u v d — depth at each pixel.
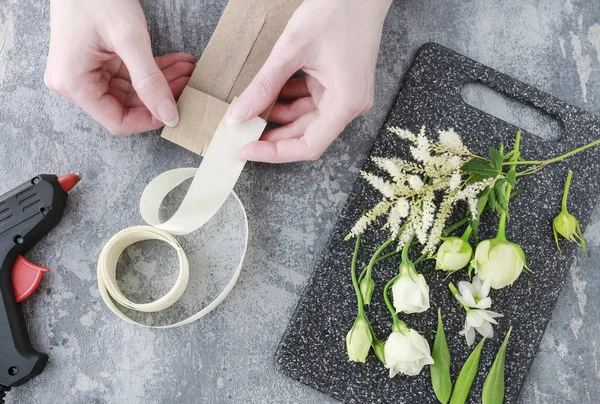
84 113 0.59
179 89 0.57
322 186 0.59
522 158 0.59
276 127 0.59
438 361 0.57
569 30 0.60
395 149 0.58
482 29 0.60
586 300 0.59
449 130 0.56
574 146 0.59
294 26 0.52
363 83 0.53
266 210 0.59
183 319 0.58
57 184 0.57
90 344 0.58
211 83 0.56
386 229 0.58
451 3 0.60
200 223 0.56
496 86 0.59
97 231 0.59
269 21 0.56
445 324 0.58
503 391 0.57
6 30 0.60
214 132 0.55
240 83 0.56
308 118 0.56
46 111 0.59
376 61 0.57
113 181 0.59
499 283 0.55
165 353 0.58
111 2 0.52
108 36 0.52
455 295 0.56
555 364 0.58
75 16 0.52
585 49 0.60
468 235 0.55
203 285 0.58
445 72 0.59
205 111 0.55
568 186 0.58
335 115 0.53
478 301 0.56
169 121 0.54
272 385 0.58
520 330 0.58
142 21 0.53
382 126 0.58
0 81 0.60
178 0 0.60
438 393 0.57
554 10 0.60
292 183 0.59
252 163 0.59
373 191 0.58
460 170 0.55
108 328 0.58
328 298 0.57
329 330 0.57
